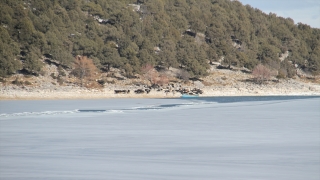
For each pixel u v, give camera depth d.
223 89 144.88
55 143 28.66
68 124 41.38
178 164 21.45
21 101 95.56
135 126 39.31
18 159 22.94
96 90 123.19
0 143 28.70
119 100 99.81
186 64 154.38
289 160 22.28
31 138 31.16
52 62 139.50
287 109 62.88
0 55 120.62
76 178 18.64
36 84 122.12
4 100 100.94
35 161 22.34
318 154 23.94
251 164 21.34
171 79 150.62
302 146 26.75
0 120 45.97
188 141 29.33
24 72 127.88
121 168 20.53
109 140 29.98
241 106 72.19
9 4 152.38
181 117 49.31
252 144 27.73
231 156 23.55
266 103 82.69
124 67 145.00
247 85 155.12
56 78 129.62
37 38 138.00
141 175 19.06
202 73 153.00
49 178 18.67
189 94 129.62
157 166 20.97
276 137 31.03
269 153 24.34
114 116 51.09
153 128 37.53
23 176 19.05
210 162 21.91
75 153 24.77
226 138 30.70
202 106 73.12
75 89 121.81
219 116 50.50
